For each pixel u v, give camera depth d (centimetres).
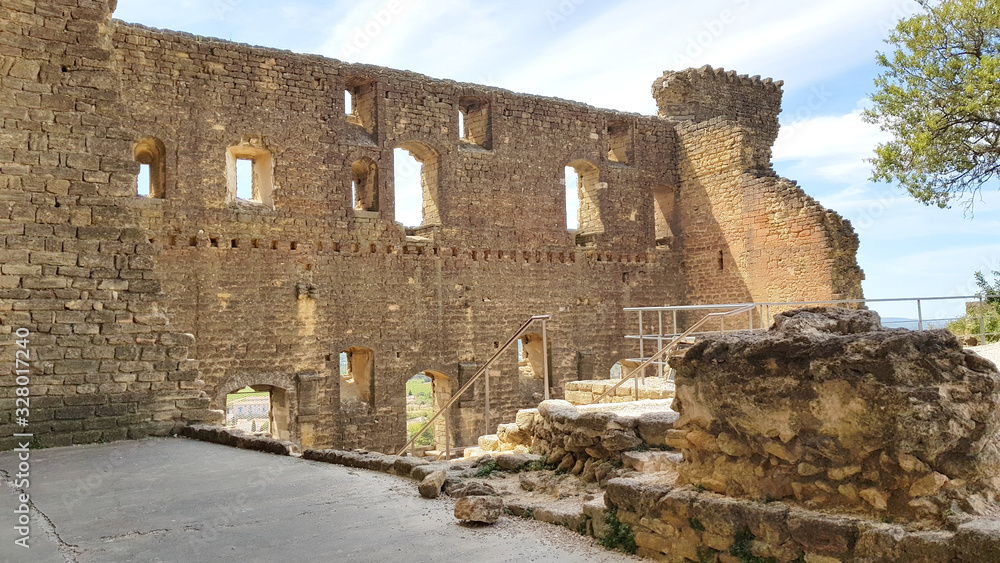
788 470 546
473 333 2691
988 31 2403
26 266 1259
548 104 2916
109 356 1302
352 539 666
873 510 502
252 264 2292
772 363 554
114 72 1392
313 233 2400
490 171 2758
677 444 621
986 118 2375
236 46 2297
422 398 5400
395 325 2534
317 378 2369
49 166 1302
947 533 458
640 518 611
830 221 2644
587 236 3042
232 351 2239
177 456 1117
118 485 911
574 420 850
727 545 548
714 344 590
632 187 3119
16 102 1289
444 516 738
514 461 914
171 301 2153
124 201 1362
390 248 2544
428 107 2641
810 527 507
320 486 887
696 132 3142
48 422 1235
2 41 1288
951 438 488
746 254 2923
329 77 2464
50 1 1340
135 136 1401
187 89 2209
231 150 2389
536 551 621
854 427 512
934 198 2467
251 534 691
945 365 505
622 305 3061
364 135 2559
